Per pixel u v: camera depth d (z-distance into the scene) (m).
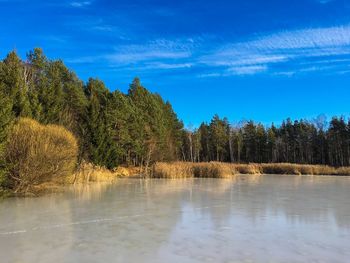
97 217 11.80
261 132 80.12
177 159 60.47
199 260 7.22
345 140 69.50
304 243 8.54
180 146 67.00
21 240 8.74
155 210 13.22
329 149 71.69
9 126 16.02
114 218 11.64
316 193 19.12
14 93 20.00
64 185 22.50
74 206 14.10
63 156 18.55
